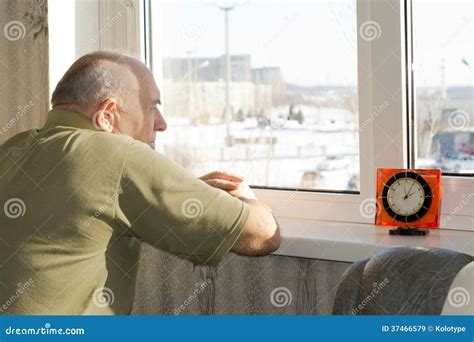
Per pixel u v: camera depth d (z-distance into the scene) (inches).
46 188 51.7
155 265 75.7
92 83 55.1
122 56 57.6
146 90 57.6
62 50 78.5
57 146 52.6
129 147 52.1
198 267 72.7
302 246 63.7
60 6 78.1
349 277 48.0
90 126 54.7
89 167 51.4
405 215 61.8
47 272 51.2
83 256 51.8
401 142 64.9
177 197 51.6
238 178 59.7
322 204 70.7
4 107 82.2
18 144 54.8
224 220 52.1
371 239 61.6
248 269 69.8
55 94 56.3
